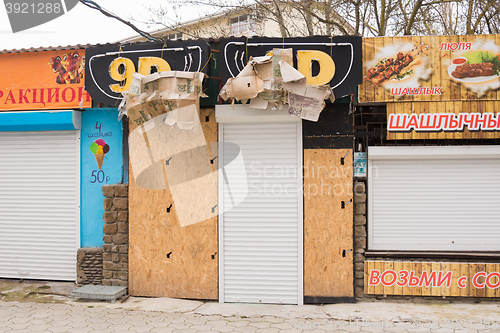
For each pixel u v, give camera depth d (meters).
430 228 5.73
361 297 5.66
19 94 6.45
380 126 5.71
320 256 5.57
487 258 5.45
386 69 5.64
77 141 6.39
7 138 6.63
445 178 5.73
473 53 5.53
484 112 5.51
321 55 5.27
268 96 5.20
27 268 6.50
